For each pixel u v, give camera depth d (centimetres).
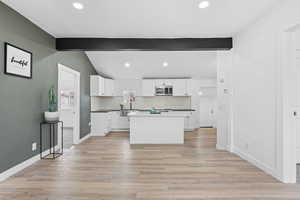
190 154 424
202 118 900
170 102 827
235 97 417
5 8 285
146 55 636
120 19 336
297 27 251
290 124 269
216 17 328
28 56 338
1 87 280
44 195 238
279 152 279
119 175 302
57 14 318
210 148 482
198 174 305
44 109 396
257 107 333
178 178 290
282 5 268
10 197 234
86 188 257
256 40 334
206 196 235
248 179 285
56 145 446
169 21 344
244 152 383
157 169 328
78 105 551
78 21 345
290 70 268
